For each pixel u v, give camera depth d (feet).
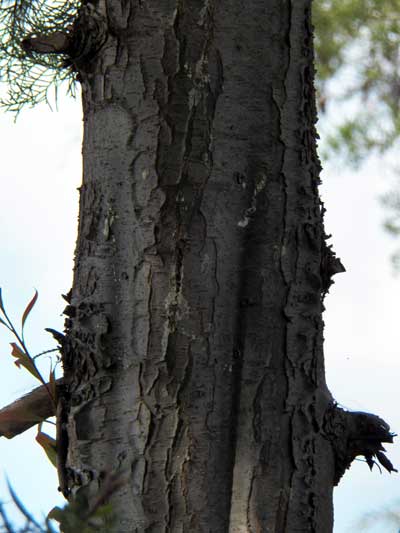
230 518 7.57
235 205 7.73
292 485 7.63
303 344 7.75
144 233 7.68
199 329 7.62
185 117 7.75
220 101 7.79
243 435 7.61
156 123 7.75
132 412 7.59
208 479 7.55
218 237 7.69
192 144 7.73
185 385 7.58
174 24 7.80
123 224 7.72
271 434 7.63
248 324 7.68
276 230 7.77
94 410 7.63
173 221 7.68
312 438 7.71
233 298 7.69
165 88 7.77
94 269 7.73
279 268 7.75
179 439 7.55
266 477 7.59
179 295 7.63
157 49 7.79
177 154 7.72
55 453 7.72
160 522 7.51
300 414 7.70
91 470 7.57
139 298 7.65
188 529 7.51
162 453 7.55
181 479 7.53
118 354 7.64
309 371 7.75
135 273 7.67
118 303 7.68
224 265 7.68
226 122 7.77
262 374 7.66
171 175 7.71
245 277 7.71
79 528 6.28
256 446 7.61
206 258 7.66
